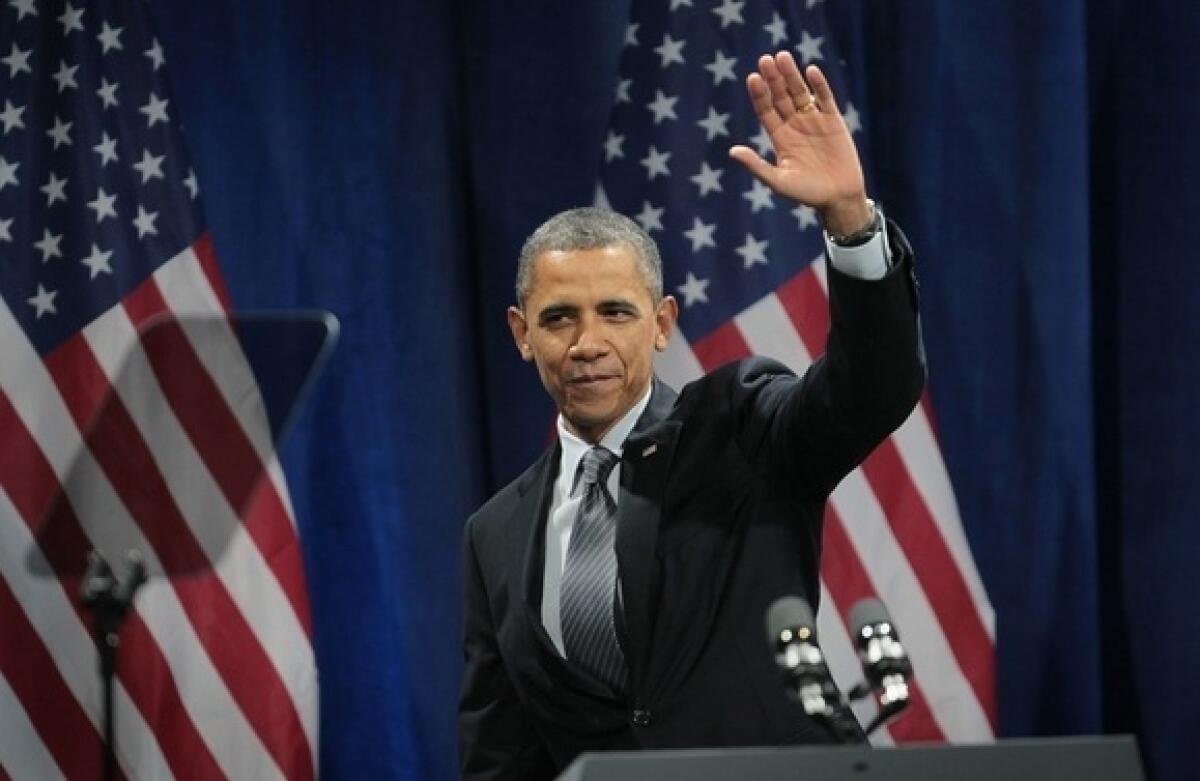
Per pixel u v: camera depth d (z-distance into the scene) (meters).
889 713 7.89
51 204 17.73
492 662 11.37
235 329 17.44
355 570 17.89
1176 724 18.08
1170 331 18.17
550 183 18.22
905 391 9.72
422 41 18.12
